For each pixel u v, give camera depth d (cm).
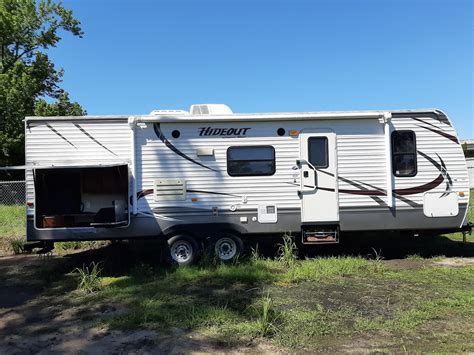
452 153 813
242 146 807
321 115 802
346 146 812
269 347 432
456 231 834
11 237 1109
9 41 2998
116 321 510
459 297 571
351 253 888
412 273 713
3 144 2477
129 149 792
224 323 491
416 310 526
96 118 788
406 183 811
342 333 461
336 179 809
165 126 798
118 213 777
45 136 780
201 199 801
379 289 623
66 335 482
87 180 845
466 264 786
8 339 479
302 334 458
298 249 888
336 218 807
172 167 798
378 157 812
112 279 731
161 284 669
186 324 491
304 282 666
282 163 809
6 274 792
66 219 788
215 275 703
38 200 787
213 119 795
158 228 793
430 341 441
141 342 452
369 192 810
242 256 816
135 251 957
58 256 938
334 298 582
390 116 797
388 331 465
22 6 3002
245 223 804
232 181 805
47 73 3022
